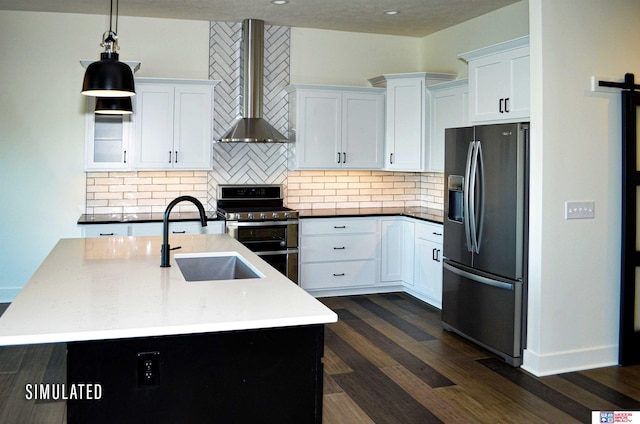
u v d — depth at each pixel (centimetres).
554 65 379
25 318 195
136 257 322
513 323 396
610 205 401
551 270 385
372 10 542
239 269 336
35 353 417
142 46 574
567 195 386
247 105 583
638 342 409
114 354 193
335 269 592
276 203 618
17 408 325
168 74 582
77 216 568
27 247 559
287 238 562
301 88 589
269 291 243
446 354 425
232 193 600
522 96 416
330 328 488
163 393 199
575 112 386
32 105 552
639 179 403
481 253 427
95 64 285
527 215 392
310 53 627
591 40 389
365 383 369
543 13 374
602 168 397
